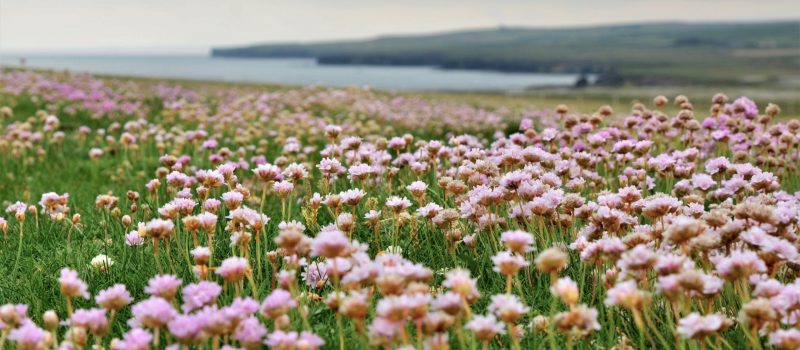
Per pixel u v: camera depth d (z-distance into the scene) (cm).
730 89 9462
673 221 381
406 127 1539
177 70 18325
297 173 472
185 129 1402
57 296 409
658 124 756
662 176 660
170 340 300
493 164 509
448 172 609
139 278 428
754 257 288
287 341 251
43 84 1873
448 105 2142
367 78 15062
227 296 360
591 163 645
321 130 1225
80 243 550
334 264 283
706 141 778
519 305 265
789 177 674
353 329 320
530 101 3100
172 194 628
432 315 254
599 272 347
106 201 571
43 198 546
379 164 642
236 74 15725
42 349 262
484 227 445
